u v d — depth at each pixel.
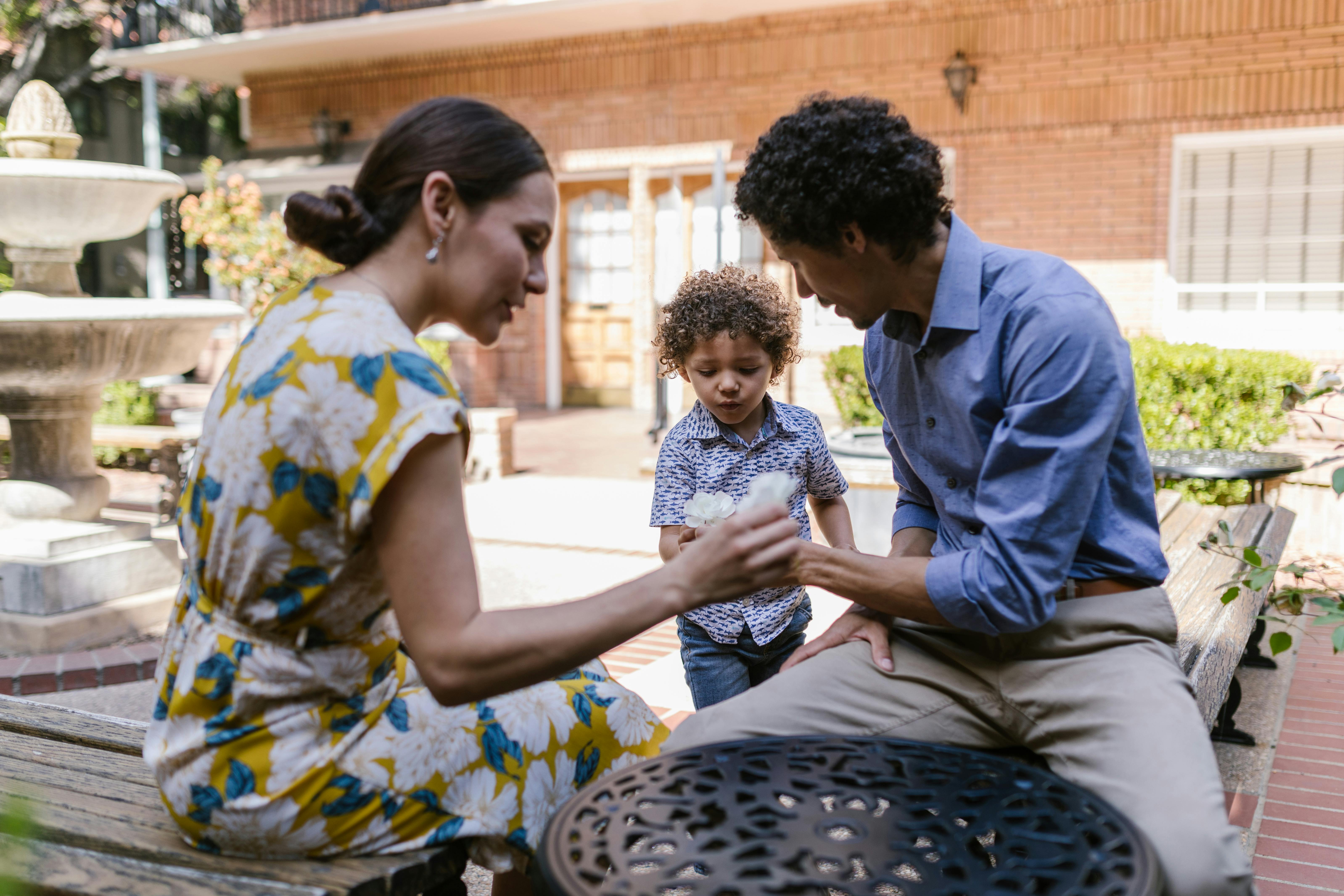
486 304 1.60
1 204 4.61
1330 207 9.38
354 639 1.57
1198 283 9.91
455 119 1.54
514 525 6.96
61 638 4.68
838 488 2.64
